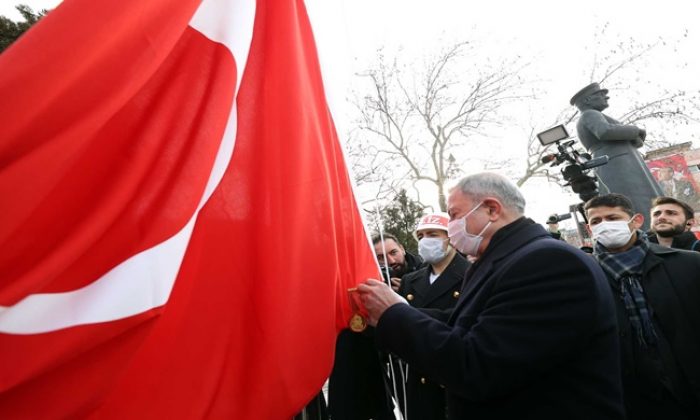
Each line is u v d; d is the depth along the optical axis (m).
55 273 0.97
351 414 2.04
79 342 0.99
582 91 6.58
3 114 0.95
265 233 1.39
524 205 1.87
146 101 1.26
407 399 2.48
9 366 0.91
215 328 1.28
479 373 1.35
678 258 2.34
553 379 1.41
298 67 1.56
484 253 1.78
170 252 1.16
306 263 1.43
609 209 2.52
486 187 1.84
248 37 1.47
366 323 1.72
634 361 2.23
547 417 1.39
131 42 1.14
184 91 1.32
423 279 3.16
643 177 6.00
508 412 1.45
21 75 0.98
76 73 1.04
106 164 1.15
